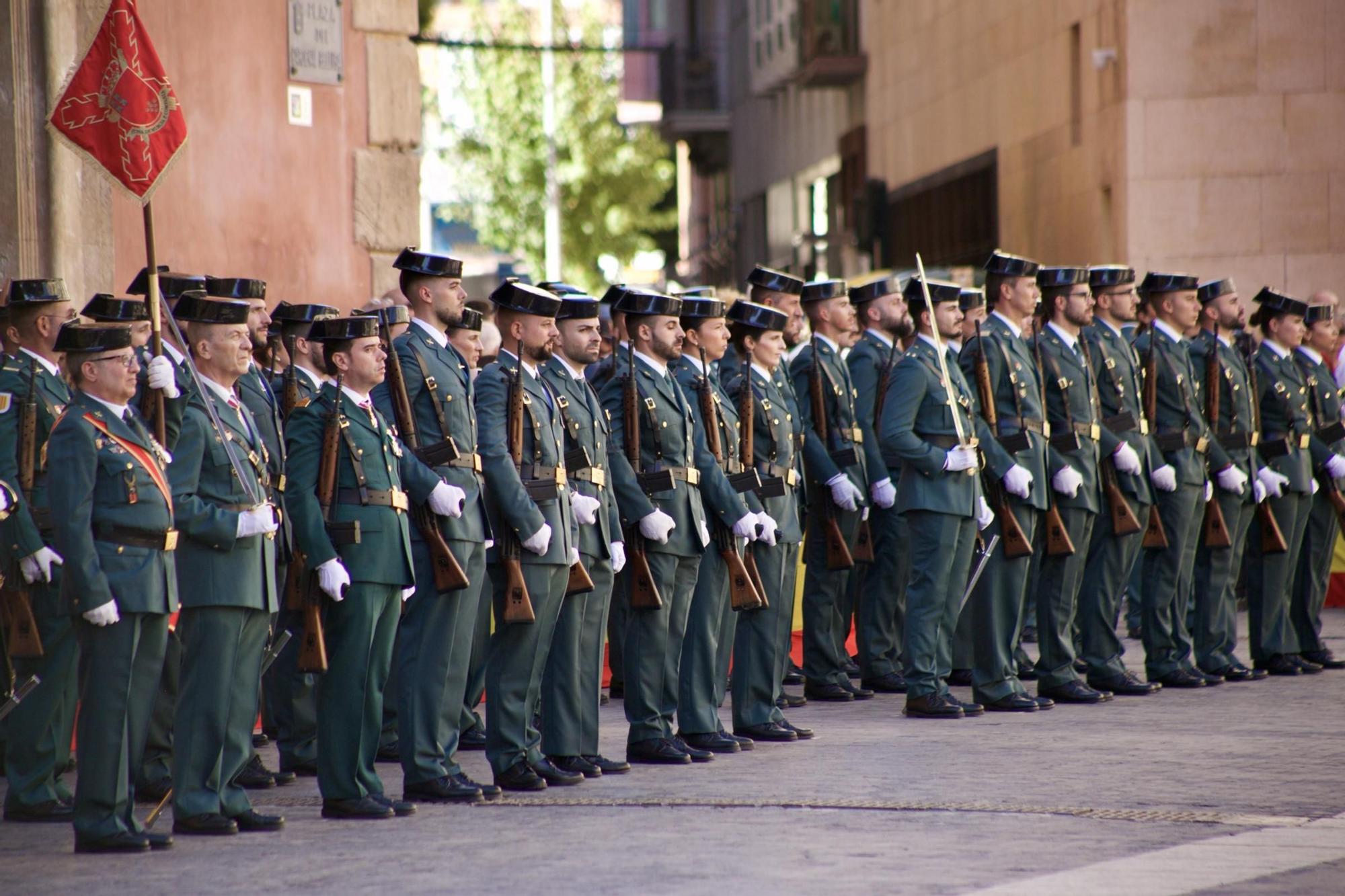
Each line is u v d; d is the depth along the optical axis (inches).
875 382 770.2
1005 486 714.8
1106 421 767.1
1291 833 479.5
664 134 3161.9
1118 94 1567.4
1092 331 776.9
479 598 556.4
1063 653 748.6
